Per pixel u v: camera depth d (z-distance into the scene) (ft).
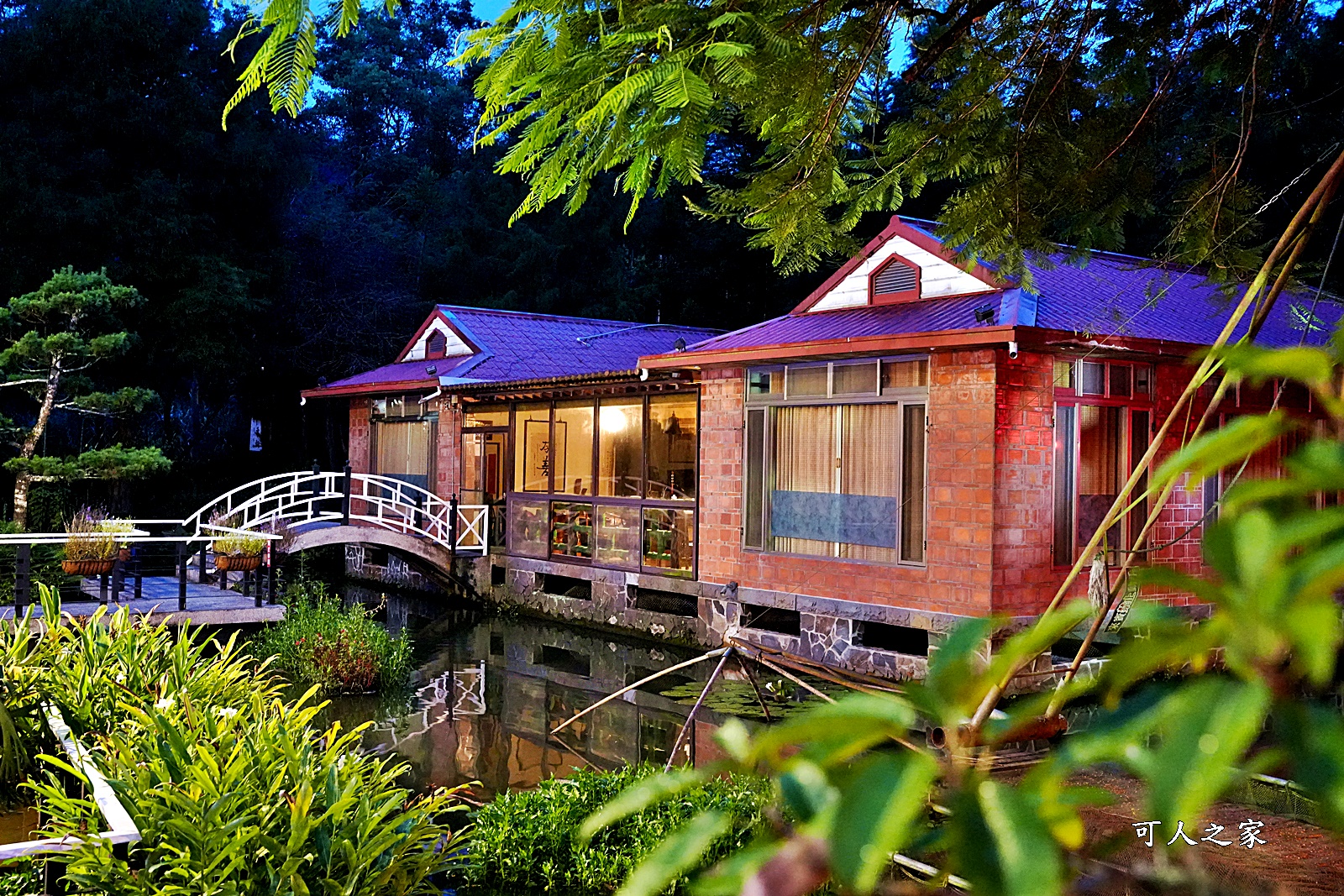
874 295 45.93
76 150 71.82
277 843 13.19
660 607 52.49
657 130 8.10
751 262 90.07
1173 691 1.25
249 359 78.84
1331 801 1.05
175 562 60.34
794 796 1.42
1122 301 41.70
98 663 21.77
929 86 13.16
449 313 71.41
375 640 39.37
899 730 1.41
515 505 59.52
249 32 6.30
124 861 12.84
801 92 10.11
